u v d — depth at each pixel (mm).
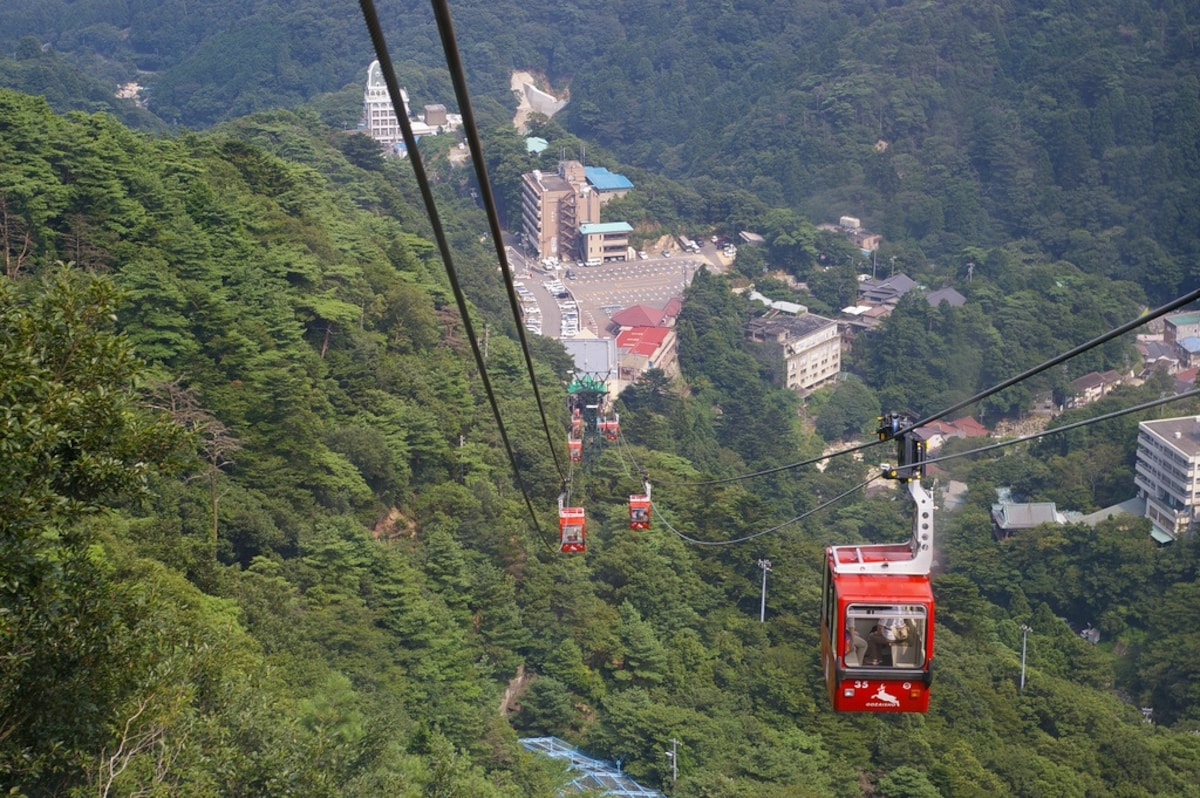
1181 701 131375
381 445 95500
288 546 80250
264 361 89375
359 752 46781
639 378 196750
